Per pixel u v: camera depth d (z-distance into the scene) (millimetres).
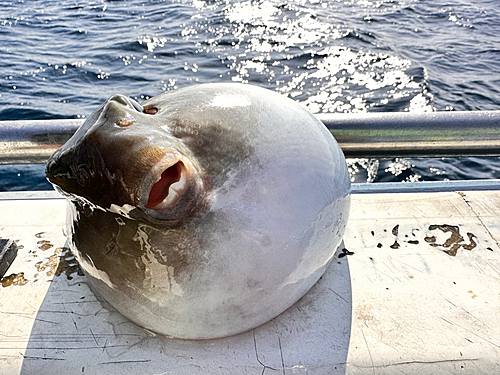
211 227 973
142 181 824
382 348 1210
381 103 6727
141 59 8852
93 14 12289
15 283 1430
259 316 1166
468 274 1439
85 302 1362
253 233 1002
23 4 13633
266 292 1098
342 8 12344
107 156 856
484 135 1544
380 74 7789
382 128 1539
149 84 7699
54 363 1192
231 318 1121
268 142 1034
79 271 1473
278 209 1022
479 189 1837
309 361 1182
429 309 1322
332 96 6992
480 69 7973
